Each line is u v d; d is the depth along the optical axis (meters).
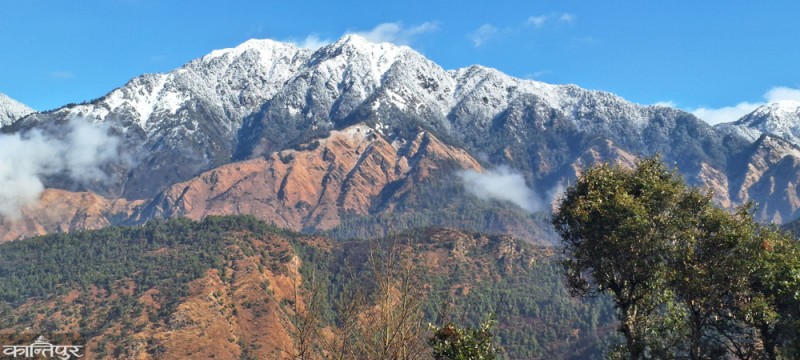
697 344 26.94
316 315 20.25
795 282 24.95
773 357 26.12
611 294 29.03
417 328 20.48
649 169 28.72
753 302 25.22
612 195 27.38
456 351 21.98
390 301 20.02
